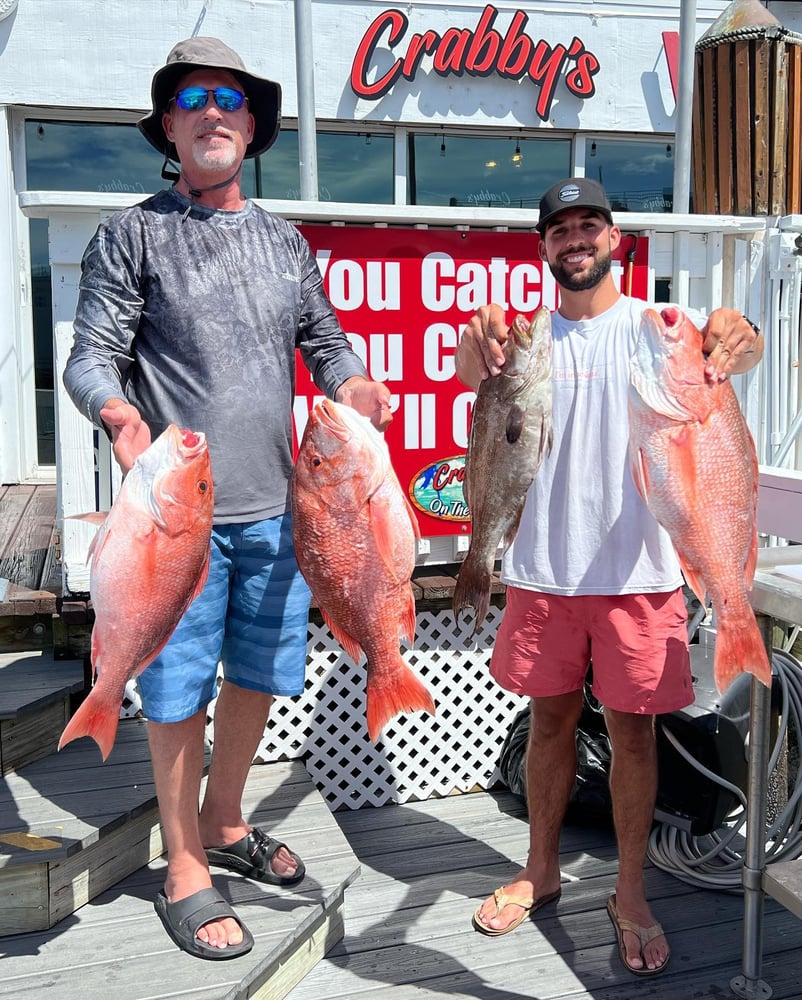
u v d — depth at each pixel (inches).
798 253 172.2
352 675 149.9
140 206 95.2
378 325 145.9
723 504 84.0
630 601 103.3
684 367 82.6
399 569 83.4
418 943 112.7
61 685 125.8
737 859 129.2
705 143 181.2
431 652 152.9
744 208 174.4
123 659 79.4
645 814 108.4
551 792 115.6
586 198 99.4
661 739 129.3
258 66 249.9
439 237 146.9
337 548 83.2
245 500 98.3
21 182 247.1
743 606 84.8
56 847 100.7
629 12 264.5
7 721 118.6
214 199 96.7
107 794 114.0
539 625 108.3
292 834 120.3
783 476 107.9
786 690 131.3
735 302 172.7
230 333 95.5
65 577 135.4
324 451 82.4
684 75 175.5
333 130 260.8
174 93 95.0
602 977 106.4
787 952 111.9
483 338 95.0
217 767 109.5
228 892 107.3
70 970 94.1
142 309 95.0
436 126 263.9
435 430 149.8
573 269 102.3
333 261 142.9
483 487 96.8
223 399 95.6
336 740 149.4
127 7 239.3
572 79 262.8
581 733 139.5
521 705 158.2
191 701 96.1
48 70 238.1
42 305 257.1
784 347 176.2
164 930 100.6
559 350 106.0
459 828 142.7
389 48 251.6
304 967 105.9
